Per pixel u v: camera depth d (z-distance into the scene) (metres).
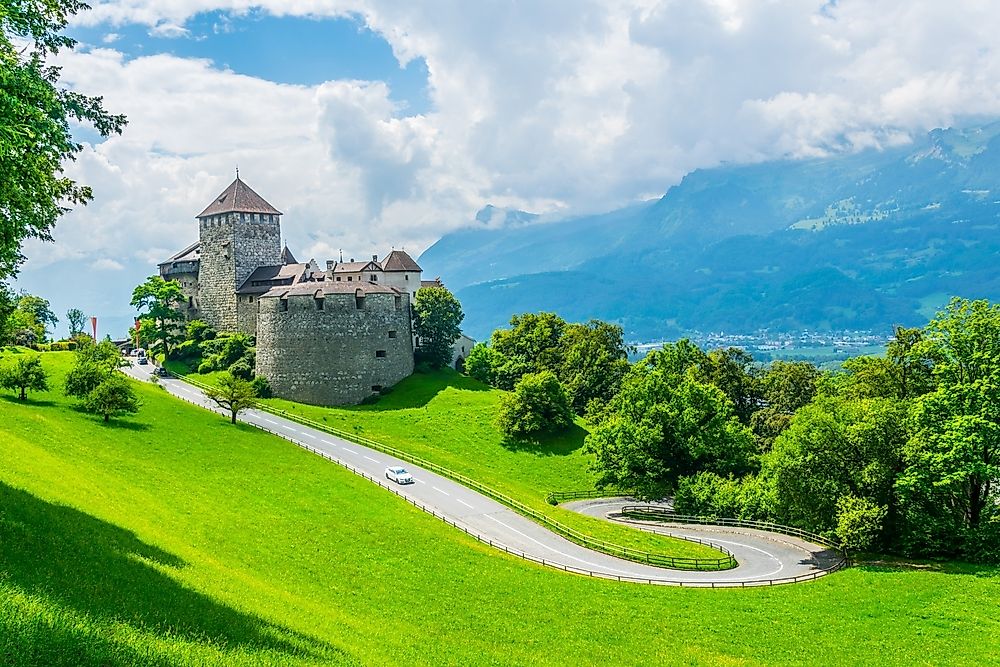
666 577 62.81
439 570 58.12
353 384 141.88
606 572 63.50
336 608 45.22
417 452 109.12
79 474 59.50
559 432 125.19
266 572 49.59
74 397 99.69
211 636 30.98
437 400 136.88
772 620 51.19
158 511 57.44
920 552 65.38
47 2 32.94
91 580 33.09
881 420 66.94
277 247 180.12
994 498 66.81
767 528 83.19
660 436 94.62
